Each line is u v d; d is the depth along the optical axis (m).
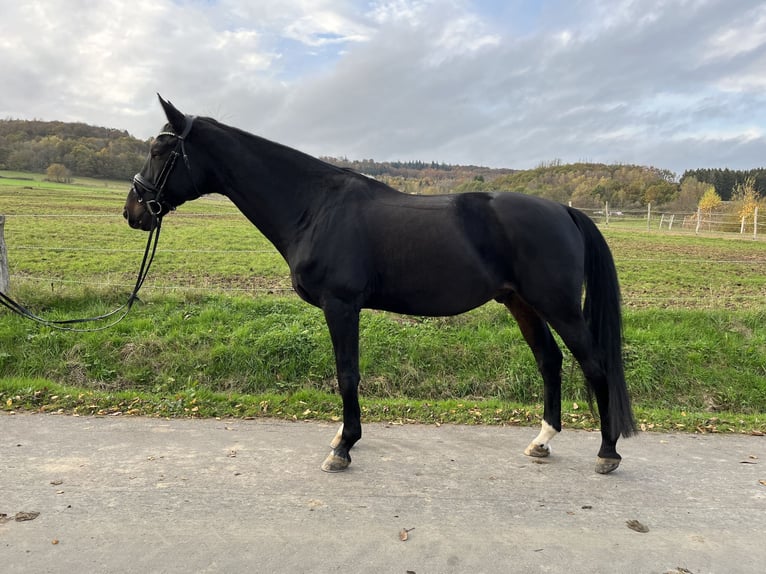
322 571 2.32
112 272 11.12
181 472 3.29
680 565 2.43
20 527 2.62
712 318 6.66
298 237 3.57
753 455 3.82
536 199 3.48
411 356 5.67
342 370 3.45
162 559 2.38
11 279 7.43
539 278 3.32
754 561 2.47
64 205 29.28
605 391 3.44
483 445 3.90
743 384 5.43
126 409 4.49
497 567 2.38
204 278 10.45
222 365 5.50
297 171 3.61
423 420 4.43
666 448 3.94
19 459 3.44
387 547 2.51
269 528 2.65
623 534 2.68
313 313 6.60
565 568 2.38
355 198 3.49
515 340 5.95
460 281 3.35
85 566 2.32
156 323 6.26
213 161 3.66
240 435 3.98
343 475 3.31
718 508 2.98
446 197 3.51
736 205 34.59
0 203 28.80
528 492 3.13
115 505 2.86
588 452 3.83
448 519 2.79
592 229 3.58
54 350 5.59
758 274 12.41
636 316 6.80
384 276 3.41
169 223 24.38
